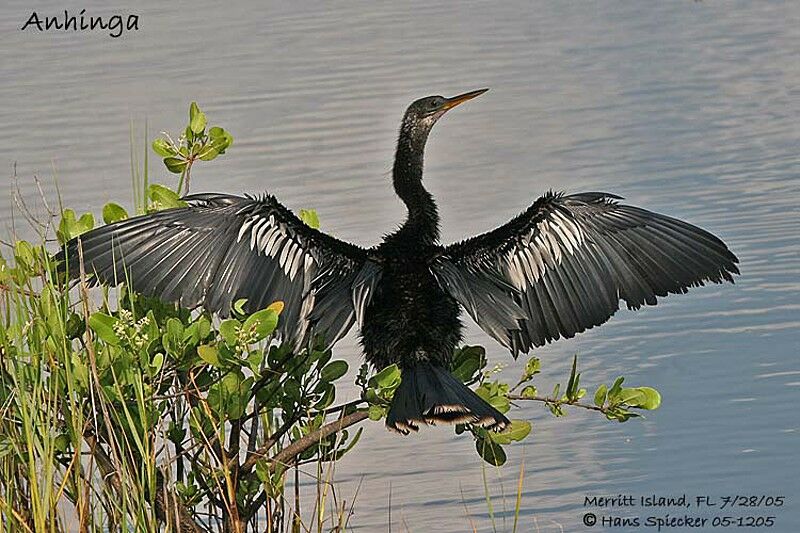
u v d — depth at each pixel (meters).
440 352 8.20
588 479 11.54
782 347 13.53
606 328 14.20
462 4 29.88
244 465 9.08
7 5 28.25
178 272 7.92
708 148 19.88
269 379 9.04
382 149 19.72
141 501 8.41
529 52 25.73
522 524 10.90
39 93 22.59
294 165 19.16
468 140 20.81
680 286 8.29
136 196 9.70
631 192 18.19
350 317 8.09
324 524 10.87
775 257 15.56
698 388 12.87
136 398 8.48
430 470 11.77
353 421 8.57
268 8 28.91
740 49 25.81
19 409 8.81
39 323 8.55
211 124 21.17
